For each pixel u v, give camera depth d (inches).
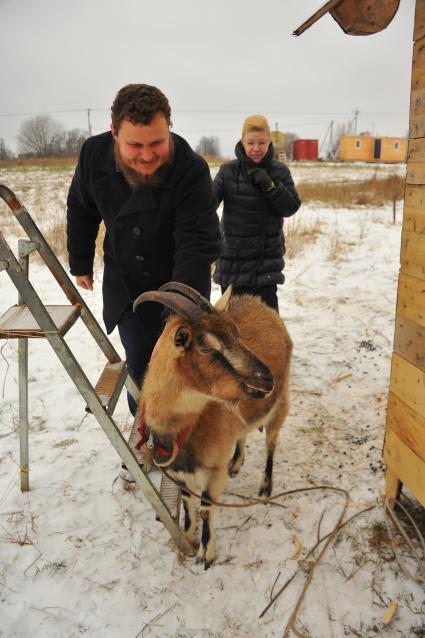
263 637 99.6
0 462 149.4
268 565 115.5
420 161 104.7
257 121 161.6
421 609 103.5
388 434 126.1
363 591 108.0
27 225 113.7
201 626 101.8
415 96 104.2
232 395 97.6
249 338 124.6
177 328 94.6
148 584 111.2
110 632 100.8
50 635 100.3
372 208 605.9
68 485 140.3
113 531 125.4
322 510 130.7
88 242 139.7
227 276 181.8
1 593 108.9
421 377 110.0
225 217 177.3
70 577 112.8
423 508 129.0
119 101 98.0
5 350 222.1
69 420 170.2
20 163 1119.6
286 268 341.7
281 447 156.3
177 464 112.7
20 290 98.7
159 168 109.7
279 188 165.9
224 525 127.9
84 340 231.6
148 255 125.7
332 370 201.5
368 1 104.3
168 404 102.2
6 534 124.0
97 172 119.6
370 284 307.7
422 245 106.3
